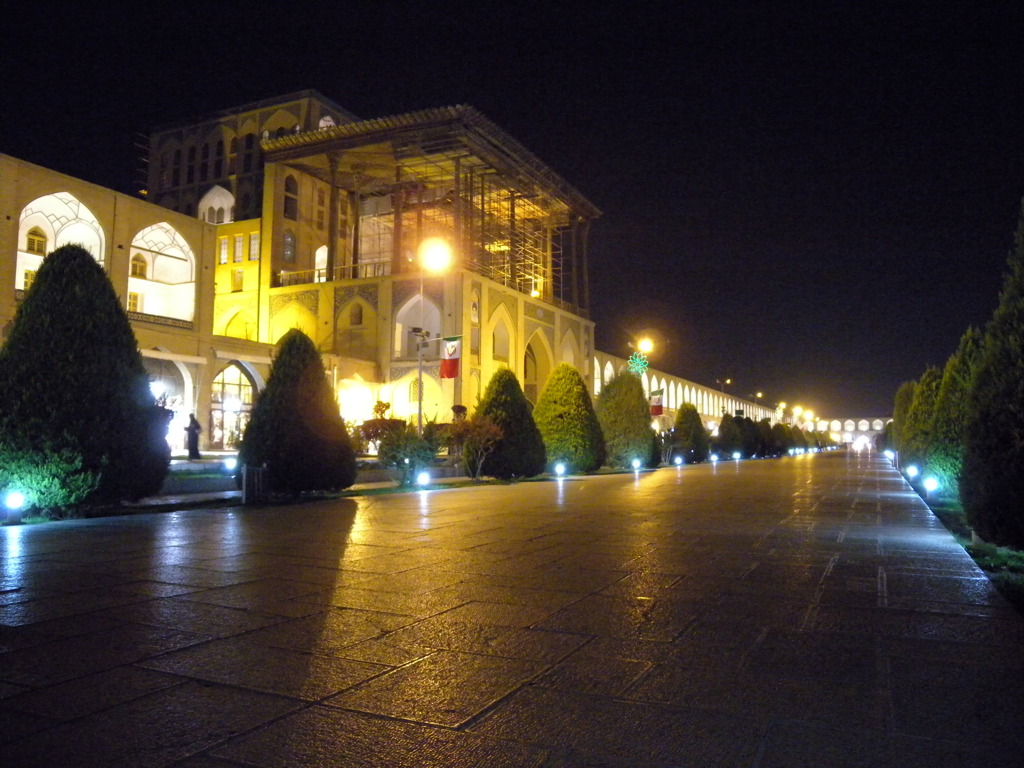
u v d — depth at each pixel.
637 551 8.07
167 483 15.34
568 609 5.33
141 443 11.97
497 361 43.88
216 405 34.25
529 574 6.67
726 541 8.90
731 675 3.89
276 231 43.94
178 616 5.05
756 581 6.39
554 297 51.84
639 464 31.08
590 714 3.36
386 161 43.38
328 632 4.68
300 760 2.89
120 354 11.88
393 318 40.56
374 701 3.51
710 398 89.44
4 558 7.40
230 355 33.78
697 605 5.47
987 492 7.76
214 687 3.68
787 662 4.10
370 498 15.28
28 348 11.20
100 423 11.34
